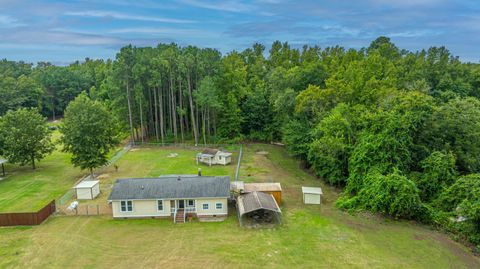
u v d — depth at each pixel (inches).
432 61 2795.3
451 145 1285.7
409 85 2095.2
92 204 1232.2
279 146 2330.2
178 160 1903.3
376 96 1717.5
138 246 916.0
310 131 1742.1
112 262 834.8
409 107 1296.8
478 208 903.1
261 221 1079.0
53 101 3646.7
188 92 2245.3
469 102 1478.8
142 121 2329.0
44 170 1716.3
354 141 1477.6
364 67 2301.9
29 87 3302.2
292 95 2007.9
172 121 2480.3
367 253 876.0
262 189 1246.9
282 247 904.3
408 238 965.8
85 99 1664.6
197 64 2250.2
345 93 1800.0
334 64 2600.9
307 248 900.0
